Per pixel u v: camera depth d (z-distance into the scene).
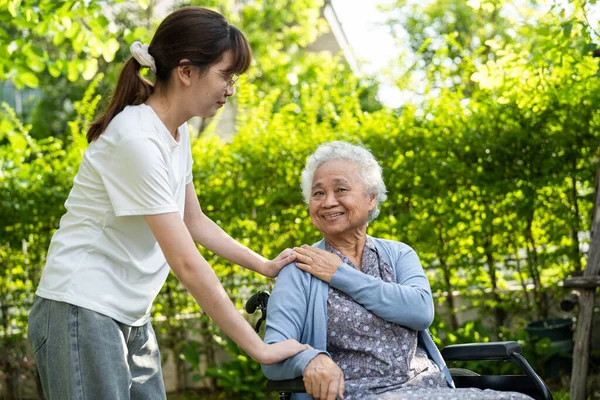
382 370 2.23
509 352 2.23
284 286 2.30
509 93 4.51
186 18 2.02
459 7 12.73
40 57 5.14
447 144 4.63
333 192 2.34
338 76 5.79
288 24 13.02
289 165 4.80
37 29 5.04
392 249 2.47
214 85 2.04
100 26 5.04
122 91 2.07
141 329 2.20
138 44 2.05
